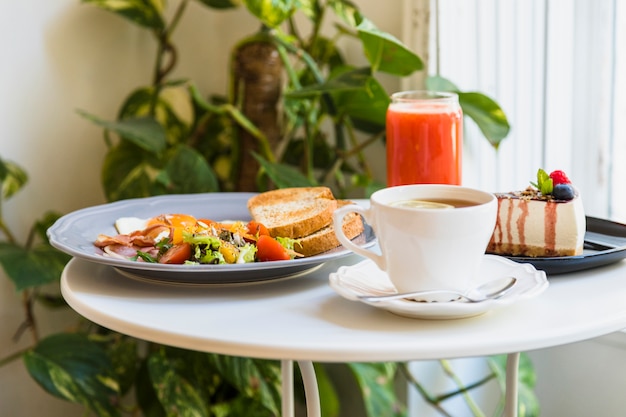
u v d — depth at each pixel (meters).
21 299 1.78
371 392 1.59
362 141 1.86
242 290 0.81
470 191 0.74
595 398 1.48
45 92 1.77
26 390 1.81
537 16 1.50
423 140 1.08
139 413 1.94
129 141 1.78
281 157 1.91
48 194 1.80
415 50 1.62
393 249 0.70
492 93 1.60
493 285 0.74
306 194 1.06
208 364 1.67
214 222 0.93
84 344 1.62
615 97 1.45
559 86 1.50
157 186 1.74
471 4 1.59
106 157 1.77
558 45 1.49
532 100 1.53
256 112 1.75
